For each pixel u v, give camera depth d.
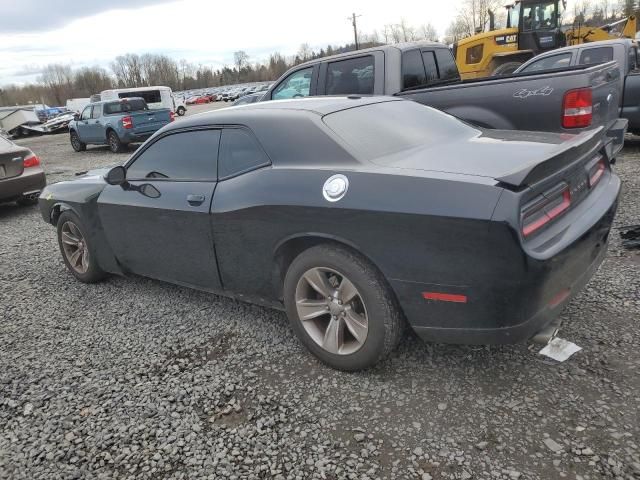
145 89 33.44
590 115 5.05
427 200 2.53
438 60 7.49
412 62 6.83
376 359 2.94
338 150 3.00
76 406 3.00
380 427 2.62
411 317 2.73
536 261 2.38
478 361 3.08
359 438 2.55
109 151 18.38
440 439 2.50
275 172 3.15
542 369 2.95
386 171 2.76
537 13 14.34
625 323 3.34
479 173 2.57
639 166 7.79
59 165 15.01
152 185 3.93
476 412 2.66
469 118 5.62
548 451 2.36
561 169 2.68
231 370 3.24
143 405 2.96
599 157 3.33
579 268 2.78
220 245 3.49
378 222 2.66
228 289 3.64
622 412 2.55
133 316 4.14
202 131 3.67
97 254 4.66
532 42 14.53
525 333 2.52
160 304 4.33
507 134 3.54
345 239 2.81
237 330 3.75
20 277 5.34
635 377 2.80
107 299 4.54
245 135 3.40
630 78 8.44
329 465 2.41
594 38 14.92
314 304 3.11
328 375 3.09
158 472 2.46
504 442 2.44
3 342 3.87
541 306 2.52
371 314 2.83
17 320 4.25
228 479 2.38
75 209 4.62
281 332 3.66
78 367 3.43
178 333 3.78
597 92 5.36
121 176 4.09
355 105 3.54
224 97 72.44
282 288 3.35
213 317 3.99
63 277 5.22
